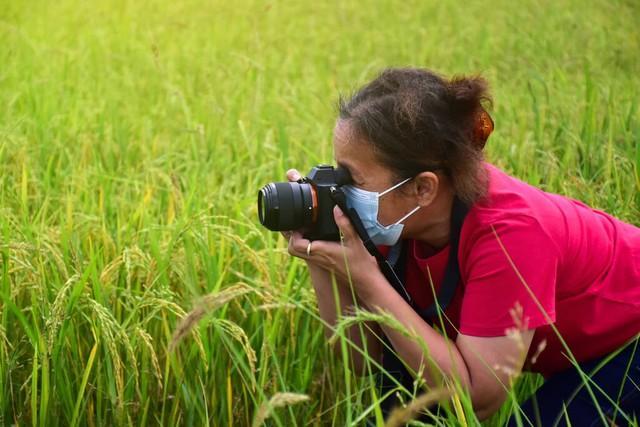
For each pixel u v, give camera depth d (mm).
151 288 3521
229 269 3633
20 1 12445
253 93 6883
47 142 5484
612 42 9273
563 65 7984
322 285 3102
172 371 3422
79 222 4062
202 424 3258
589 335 2775
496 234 2566
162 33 10750
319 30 11773
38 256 3424
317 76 8633
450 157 2596
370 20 12328
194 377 3371
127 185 4738
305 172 5312
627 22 10227
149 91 7793
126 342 2906
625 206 4188
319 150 5660
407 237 2820
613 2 11156
